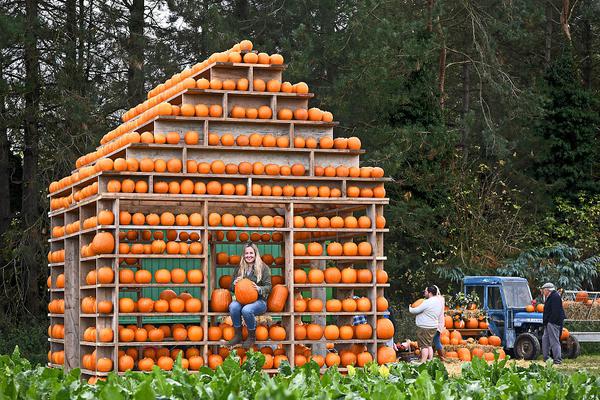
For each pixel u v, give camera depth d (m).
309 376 10.43
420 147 38.91
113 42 38.50
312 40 38.72
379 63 36.84
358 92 37.66
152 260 26.28
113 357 17.84
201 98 19.25
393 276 40.41
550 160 45.75
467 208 41.19
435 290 25.53
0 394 8.27
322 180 19.59
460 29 47.84
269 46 40.19
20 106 35.25
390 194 40.03
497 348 29.59
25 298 35.72
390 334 19.19
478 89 49.81
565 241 42.94
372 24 38.28
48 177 35.03
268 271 18.56
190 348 18.47
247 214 20.45
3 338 33.59
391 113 39.66
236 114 19.20
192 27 42.03
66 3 37.81
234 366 10.22
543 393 8.52
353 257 19.30
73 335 20.66
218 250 26.88
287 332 18.80
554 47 53.44
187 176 18.70
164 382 8.48
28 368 11.45
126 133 20.19
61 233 21.73
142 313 17.97
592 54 54.00
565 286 39.50
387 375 10.14
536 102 43.75
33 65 35.06
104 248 17.89
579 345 32.00
